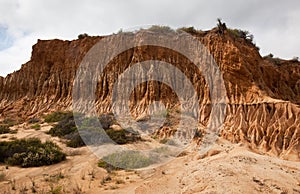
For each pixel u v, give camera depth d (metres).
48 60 45.16
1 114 39.06
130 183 13.22
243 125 24.55
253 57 33.44
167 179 13.36
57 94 41.41
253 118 25.06
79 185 12.77
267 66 34.47
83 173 14.66
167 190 11.69
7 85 45.12
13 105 41.56
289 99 33.88
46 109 39.12
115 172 15.15
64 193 11.76
